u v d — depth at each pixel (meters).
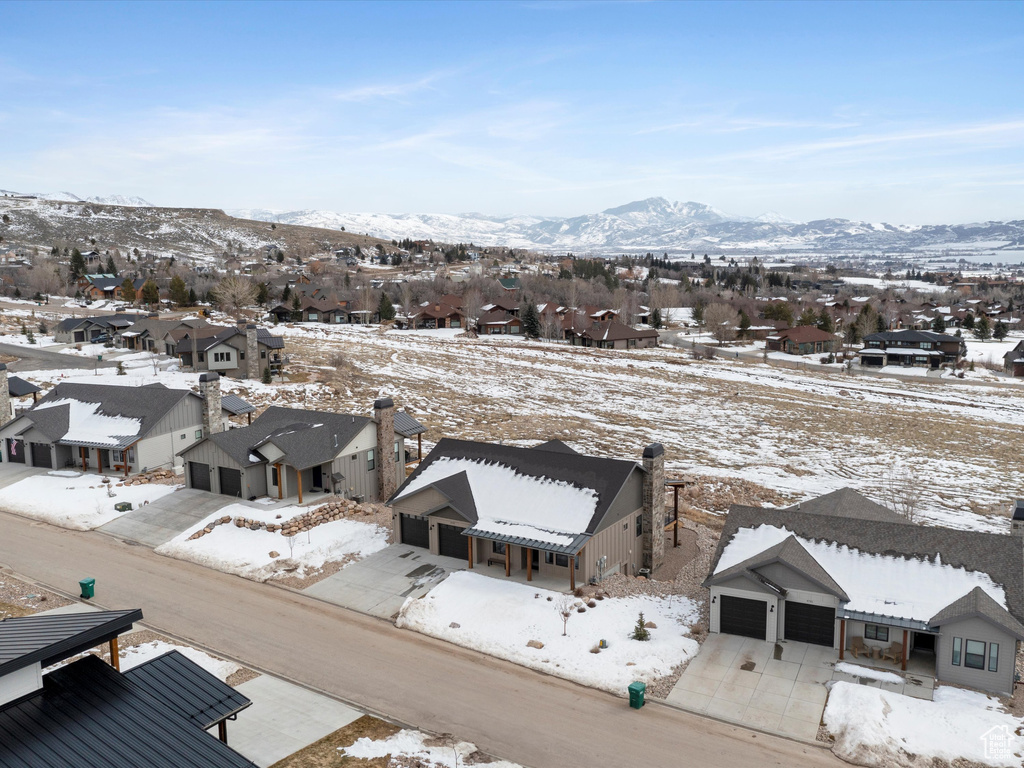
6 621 19.23
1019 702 22.83
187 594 30.75
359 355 101.50
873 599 25.62
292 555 34.12
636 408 78.75
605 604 29.25
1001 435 70.44
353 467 42.84
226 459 41.06
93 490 43.28
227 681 24.05
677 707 22.83
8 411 51.22
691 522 41.88
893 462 59.25
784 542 28.05
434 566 33.31
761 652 26.09
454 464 36.75
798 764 20.02
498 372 96.00
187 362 81.62
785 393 89.25
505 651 26.17
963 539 27.19
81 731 16.16
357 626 28.19
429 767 19.52
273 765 19.42
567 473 34.09
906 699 22.62
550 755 20.41
